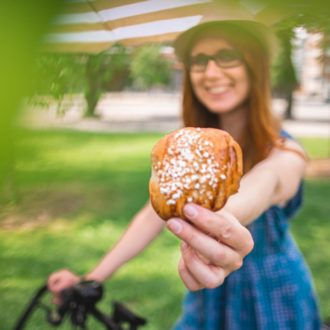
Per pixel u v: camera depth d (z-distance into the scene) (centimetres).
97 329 232
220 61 98
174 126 1080
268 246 112
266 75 101
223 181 46
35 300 116
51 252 344
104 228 392
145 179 562
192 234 44
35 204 426
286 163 92
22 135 10
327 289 277
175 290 281
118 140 852
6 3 9
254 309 111
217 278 47
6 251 346
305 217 408
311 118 1177
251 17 18
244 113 105
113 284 287
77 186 510
